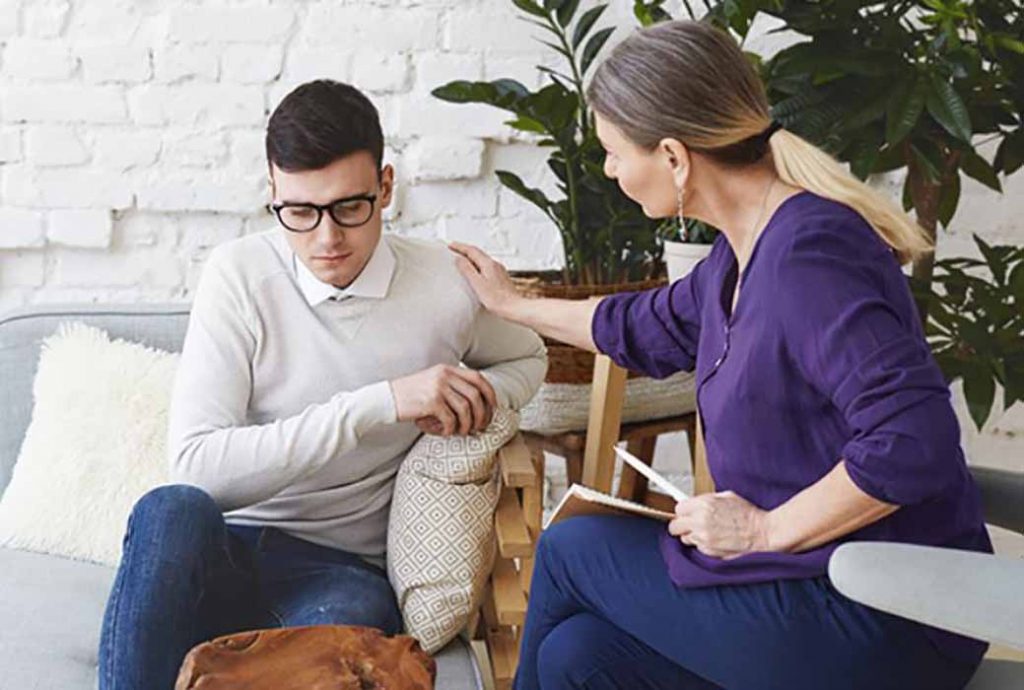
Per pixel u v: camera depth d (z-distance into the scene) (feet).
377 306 6.17
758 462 4.83
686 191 4.97
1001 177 8.80
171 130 8.52
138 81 8.45
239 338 6.01
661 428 7.67
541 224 8.87
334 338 6.12
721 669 4.81
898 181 8.84
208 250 8.77
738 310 4.81
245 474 5.71
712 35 4.89
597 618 5.13
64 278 8.73
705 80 4.79
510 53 8.58
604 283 7.60
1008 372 6.97
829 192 4.78
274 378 6.12
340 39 8.50
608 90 4.96
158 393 6.81
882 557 4.22
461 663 5.85
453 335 6.30
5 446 7.03
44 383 6.86
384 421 5.84
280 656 4.48
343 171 5.74
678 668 5.04
